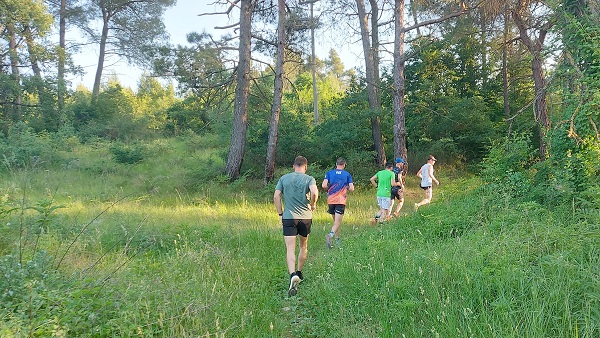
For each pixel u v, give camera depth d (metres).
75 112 31.17
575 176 6.73
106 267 5.30
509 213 6.34
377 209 12.41
